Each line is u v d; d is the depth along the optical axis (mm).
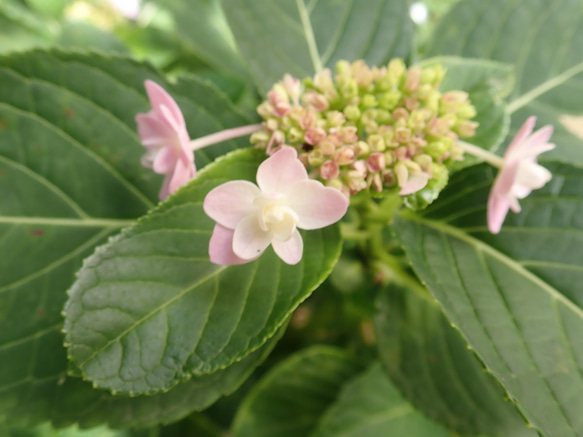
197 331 115
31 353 151
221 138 142
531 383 119
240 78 255
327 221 112
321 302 254
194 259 122
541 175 136
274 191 111
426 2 306
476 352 114
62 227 162
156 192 167
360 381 214
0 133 159
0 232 157
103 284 117
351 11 188
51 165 162
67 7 313
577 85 192
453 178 154
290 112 131
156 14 328
